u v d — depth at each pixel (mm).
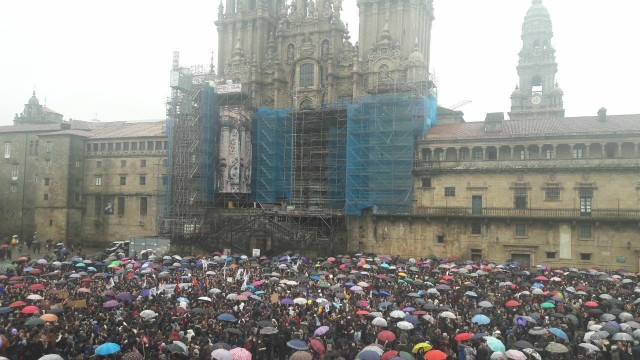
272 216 78312
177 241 77000
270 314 32250
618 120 70875
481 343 26062
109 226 97312
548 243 68625
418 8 86688
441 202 75125
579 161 68125
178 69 85938
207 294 38969
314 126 86875
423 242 75000
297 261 60750
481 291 40656
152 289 39031
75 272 47062
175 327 27656
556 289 42719
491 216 70625
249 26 96875
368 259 61844
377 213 77125
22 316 31078
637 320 30641
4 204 105750
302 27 93500
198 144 86375
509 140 71562
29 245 87625
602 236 66000
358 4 90312
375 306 36625
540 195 69938
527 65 145875
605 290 43438
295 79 93312
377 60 87375
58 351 24547
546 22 146875
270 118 87750
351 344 25750
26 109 159375
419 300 35562
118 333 25562
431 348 24562
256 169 91250
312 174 86625
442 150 76375
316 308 35281
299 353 21625
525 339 28984
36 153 104438
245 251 75625
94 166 99438
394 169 76812
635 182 65375
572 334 29344
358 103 80875
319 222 81188
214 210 84438
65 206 96875
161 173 93562
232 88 89688
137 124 109062
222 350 21656
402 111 76875
